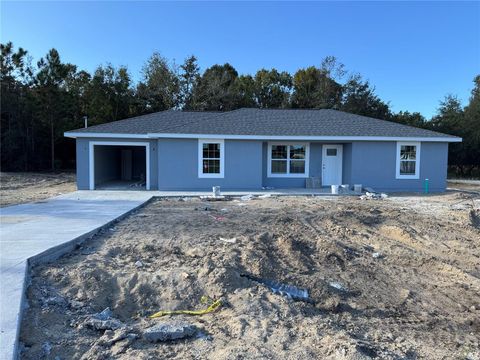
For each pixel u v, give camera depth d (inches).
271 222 389.1
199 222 386.0
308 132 725.3
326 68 1737.2
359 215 425.4
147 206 513.7
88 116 1459.2
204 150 719.7
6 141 1238.9
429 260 282.8
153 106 1630.2
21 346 142.0
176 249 274.4
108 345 148.8
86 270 215.0
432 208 517.0
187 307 193.5
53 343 147.2
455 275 258.8
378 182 748.6
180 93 1676.9
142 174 1010.1
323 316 194.1
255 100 1797.5
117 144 727.7
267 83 1831.9
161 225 367.9
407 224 396.5
